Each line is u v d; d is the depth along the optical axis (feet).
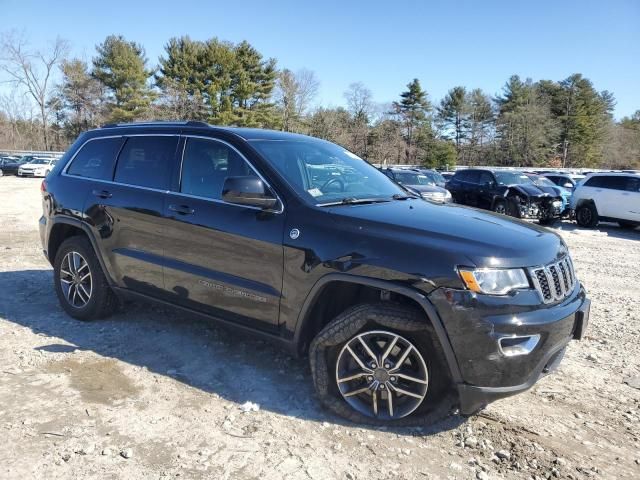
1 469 8.81
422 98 246.47
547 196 53.21
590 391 12.51
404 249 9.78
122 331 15.16
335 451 9.64
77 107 206.28
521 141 250.16
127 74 186.29
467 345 9.29
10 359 13.10
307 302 10.69
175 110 178.70
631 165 269.23
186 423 10.41
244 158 12.35
